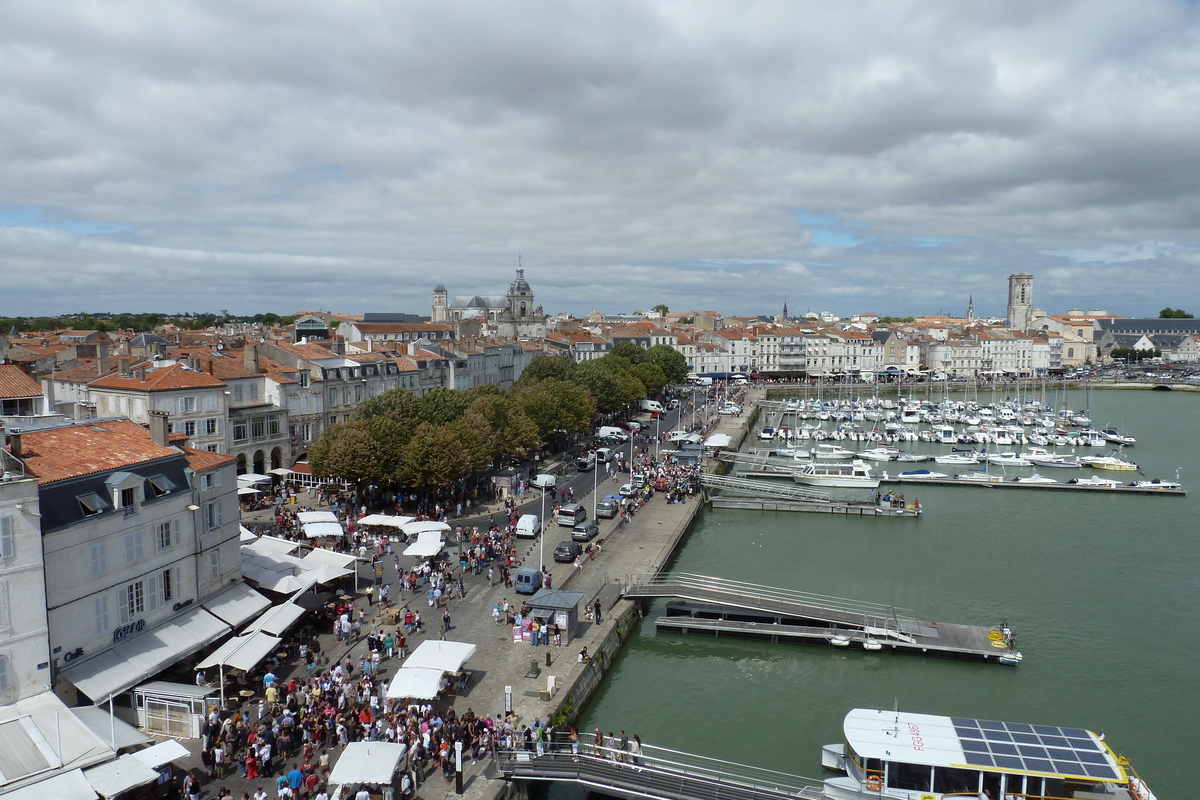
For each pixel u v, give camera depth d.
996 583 85.31
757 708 58.72
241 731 45.91
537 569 74.69
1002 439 178.75
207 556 57.16
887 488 134.75
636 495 110.81
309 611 64.50
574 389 147.75
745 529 105.75
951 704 59.53
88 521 46.31
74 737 39.81
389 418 102.81
